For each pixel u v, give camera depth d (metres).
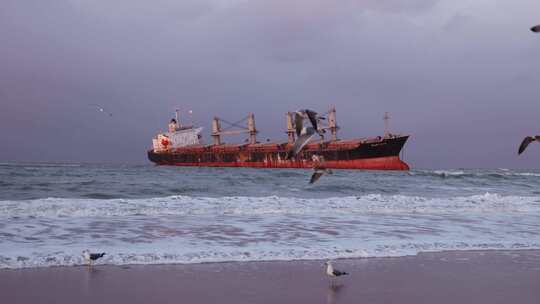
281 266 10.99
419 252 12.95
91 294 8.48
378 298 8.58
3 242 12.82
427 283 9.70
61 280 9.38
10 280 9.26
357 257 12.18
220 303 8.09
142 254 11.50
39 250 11.80
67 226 15.73
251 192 34.09
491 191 40.19
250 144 120.19
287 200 24.69
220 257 11.59
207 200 24.09
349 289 9.15
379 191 37.50
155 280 9.51
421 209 23.09
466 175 65.75
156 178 49.94
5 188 32.81
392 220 19.05
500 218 20.67
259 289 9.02
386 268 11.01
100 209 19.77
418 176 62.78
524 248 13.86
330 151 95.50
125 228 15.57
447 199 27.03
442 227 17.45
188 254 11.71
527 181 57.09
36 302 7.96
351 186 38.72
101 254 10.72
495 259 12.27
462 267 11.23
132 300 8.18
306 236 14.74
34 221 16.70
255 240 13.88
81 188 33.81
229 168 112.19
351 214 20.81
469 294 8.92
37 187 33.75
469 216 21.17
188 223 17.00
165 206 21.39
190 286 9.12
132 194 31.42
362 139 95.00
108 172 65.94
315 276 10.12
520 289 9.33
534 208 24.61
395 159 86.44
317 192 35.59
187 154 132.12
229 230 15.58
